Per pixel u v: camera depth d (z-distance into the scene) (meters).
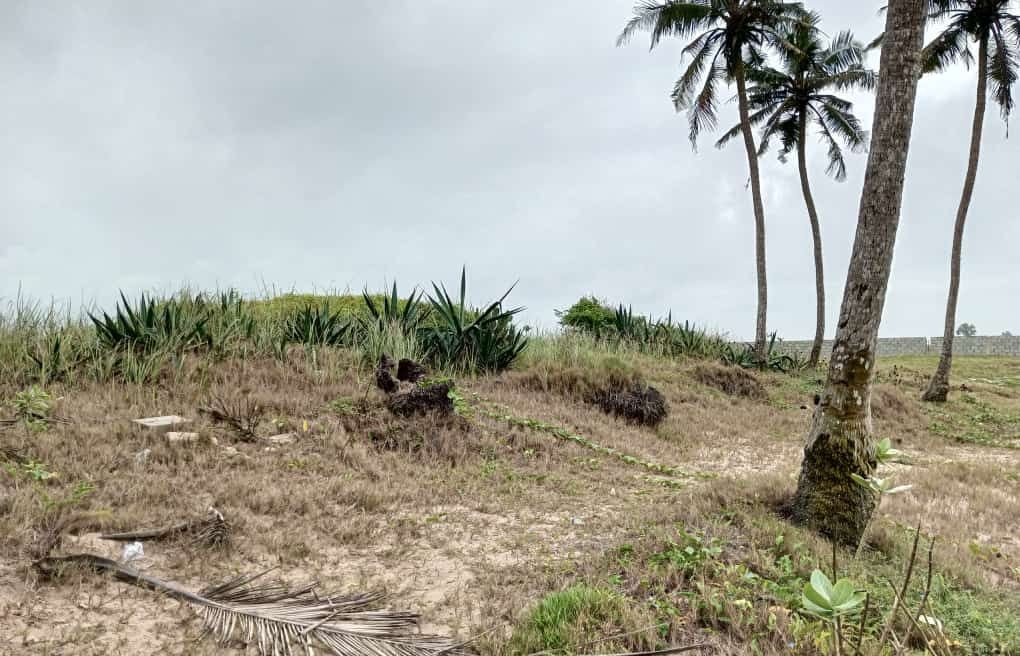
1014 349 39.78
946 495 8.95
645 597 4.52
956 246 21.89
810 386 19.67
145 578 4.16
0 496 5.04
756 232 23.97
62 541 4.56
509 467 8.25
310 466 7.04
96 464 6.06
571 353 14.48
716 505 6.74
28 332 9.32
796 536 5.95
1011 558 6.40
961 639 4.26
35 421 6.80
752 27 22.81
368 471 7.23
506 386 12.63
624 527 6.08
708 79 23.78
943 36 21.94
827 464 6.60
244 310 12.14
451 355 13.21
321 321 12.59
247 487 6.06
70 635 3.56
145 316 10.34
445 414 9.16
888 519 7.05
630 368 13.70
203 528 4.99
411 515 6.20
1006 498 8.99
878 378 26.55
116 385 8.56
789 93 26.58
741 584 4.71
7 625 3.59
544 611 4.16
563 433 10.00
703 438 12.38
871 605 4.56
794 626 4.08
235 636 3.71
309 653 3.51
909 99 6.64
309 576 4.72
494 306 13.54
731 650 3.90
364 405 9.12
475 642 3.87
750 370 21.08
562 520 6.32
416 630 4.04
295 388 9.59
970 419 18.94
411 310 13.81
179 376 9.01
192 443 6.93
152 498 5.54
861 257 6.71
